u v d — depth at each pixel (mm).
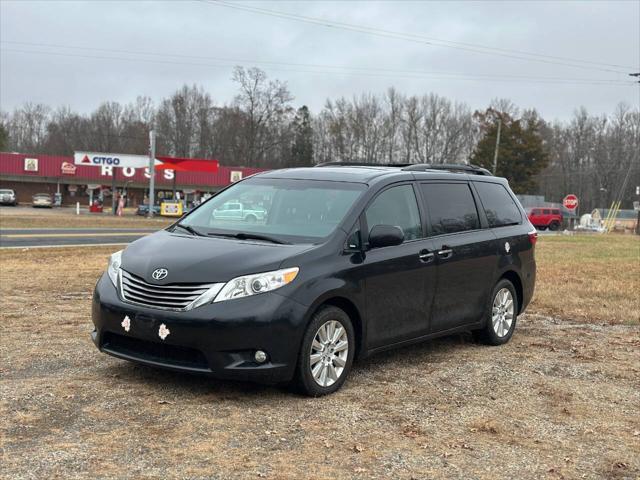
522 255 7598
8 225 28734
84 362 5812
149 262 5113
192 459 3854
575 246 23625
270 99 95438
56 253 16078
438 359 6578
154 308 4871
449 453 4168
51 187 68062
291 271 4941
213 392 5102
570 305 10031
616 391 5742
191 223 6051
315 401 5035
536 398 5441
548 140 89188
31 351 6145
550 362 6637
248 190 6270
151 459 3828
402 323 5918
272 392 5191
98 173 68375
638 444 4504
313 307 4984
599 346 7441
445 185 6773
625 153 82938
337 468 3832
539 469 3998
